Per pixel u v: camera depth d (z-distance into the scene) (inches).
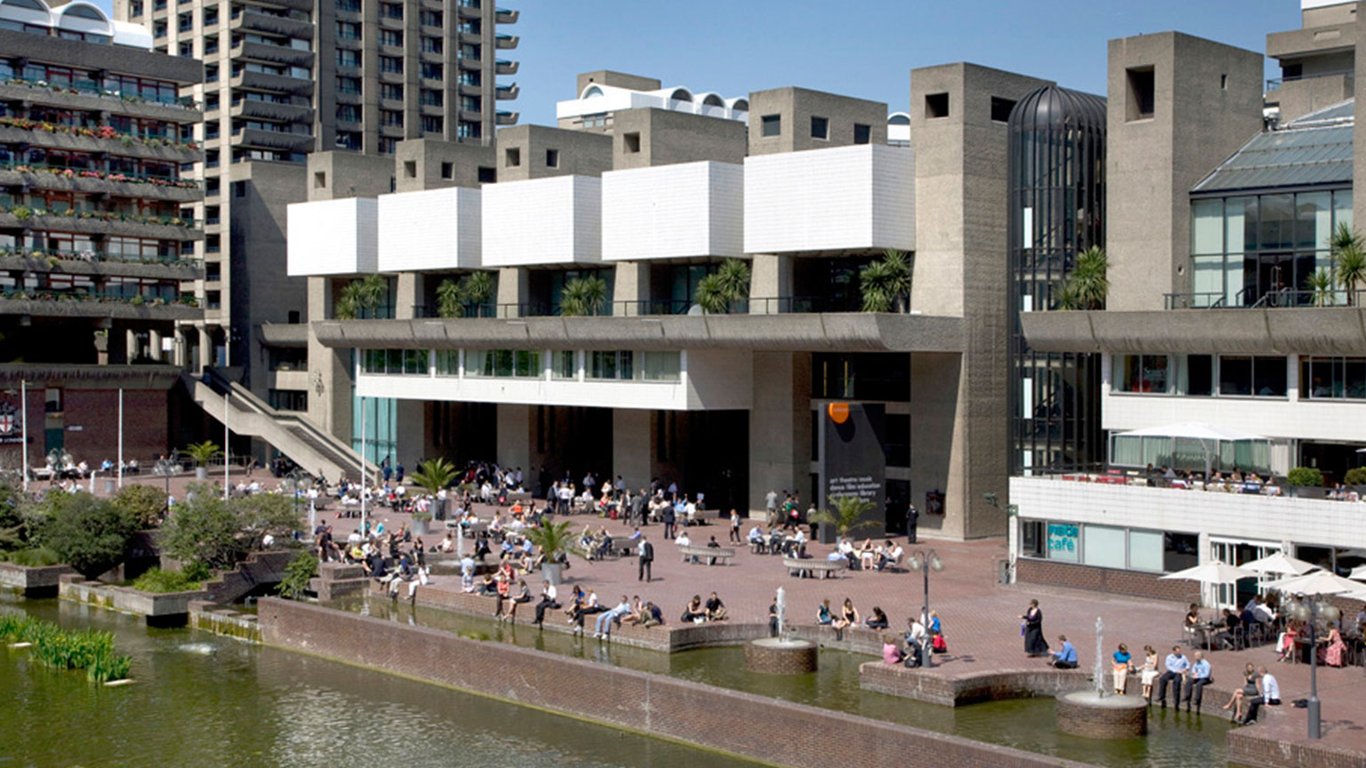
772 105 2886.3
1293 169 2231.8
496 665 1678.2
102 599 2255.2
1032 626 1642.5
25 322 3703.3
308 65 5049.2
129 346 4119.1
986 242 2647.6
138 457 3961.6
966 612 1905.8
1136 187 2352.4
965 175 2603.3
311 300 3858.3
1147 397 2199.8
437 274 3555.6
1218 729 1416.1
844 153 2628.0
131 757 1480.1
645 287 3026.6
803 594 2034.9
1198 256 2316.7
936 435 2647.6
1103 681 1519.4
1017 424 2576.3
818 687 1595.7
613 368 2952.8
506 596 1995.6
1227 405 2110.0
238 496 2504.9
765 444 2878.9
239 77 4849.9
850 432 2529.5
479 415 3715.6
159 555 2468.0
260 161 4311.0
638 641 1803.6
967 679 1515.7
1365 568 1652.3
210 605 2142.0
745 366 2888.8
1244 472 2068.2
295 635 1948.8
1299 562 1662.2
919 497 2679.6
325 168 3826.3
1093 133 2544.3
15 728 1582.2
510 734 1535.4
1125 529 2005.4
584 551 2274.9
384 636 1820.9
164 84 4037.9
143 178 3907.5
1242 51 2423.7
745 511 3115.2
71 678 1800.0
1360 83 2068.2
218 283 4485.7
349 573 2228.1
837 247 2640.3
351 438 3865.7
